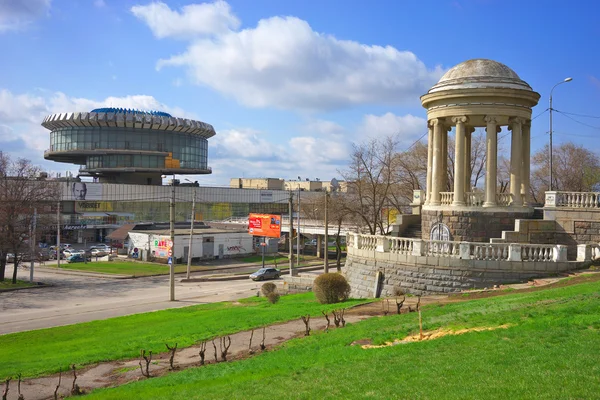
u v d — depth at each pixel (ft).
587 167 201.16
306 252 273.75
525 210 86.84
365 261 85.66
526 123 90.43
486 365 32.58
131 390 41.81
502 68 88.22
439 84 90.53
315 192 369.71
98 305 125.29
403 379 32.55
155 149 334.44
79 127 324.60
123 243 240.73
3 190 166.09
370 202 173.17
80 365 55.21
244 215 345.51
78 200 272.51
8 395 45.88
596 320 39.11
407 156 174.29
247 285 165.37
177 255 216.13
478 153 170.30
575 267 70.54
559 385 27.12
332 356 42.55
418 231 101.65
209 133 370.12
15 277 158.20
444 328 45.70
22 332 88.17
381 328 50.80
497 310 49.32
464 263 73.46
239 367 44.88
